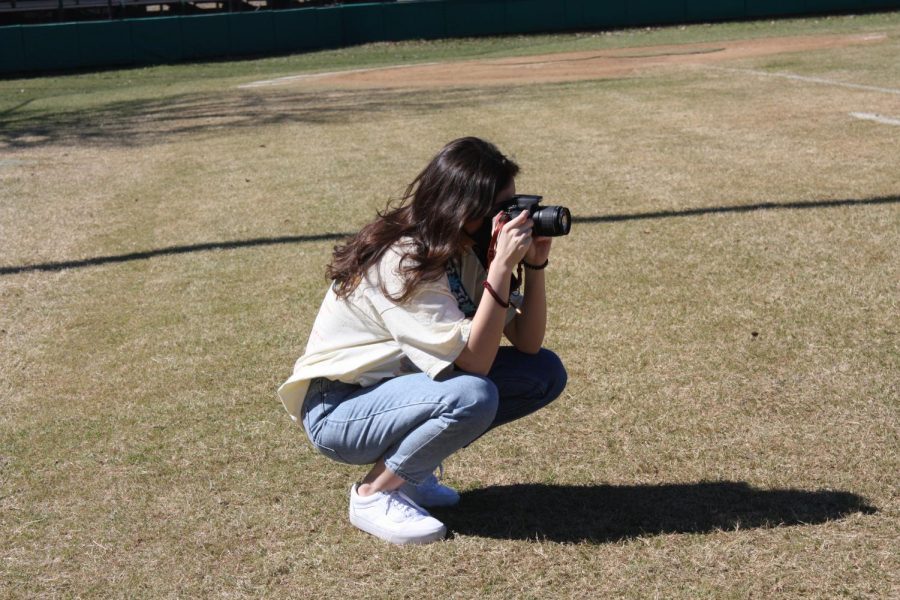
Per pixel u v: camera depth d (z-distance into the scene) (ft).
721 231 19.70
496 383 9.49
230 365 14.49
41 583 9.11
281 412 12.75
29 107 58.54
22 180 30.91
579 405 12.39
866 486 10.05
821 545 9.00
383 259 8.62
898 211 20.16
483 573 8.88
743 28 79.82
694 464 10.75
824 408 11.92
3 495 10.87
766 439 11.22
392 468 9.11
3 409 13.34
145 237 22.50
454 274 9.11
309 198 25.46
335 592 8.74
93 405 13.32
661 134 31.32
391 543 9.46
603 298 16.39
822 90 38.88
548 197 23.54
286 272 19.12
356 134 36.47
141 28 85.61
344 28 88.38
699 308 15.62
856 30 71.20
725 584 8.51
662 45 72.08
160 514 10.28
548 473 10.75
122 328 16.47
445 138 33.91
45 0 95.86
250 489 10.72
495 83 53.36
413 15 87.71
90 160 34.63
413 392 8.73
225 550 9.53
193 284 18.70
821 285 16.28
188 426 12.43
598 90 45.06
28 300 18.29
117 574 9.21
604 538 9.37
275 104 49.06
